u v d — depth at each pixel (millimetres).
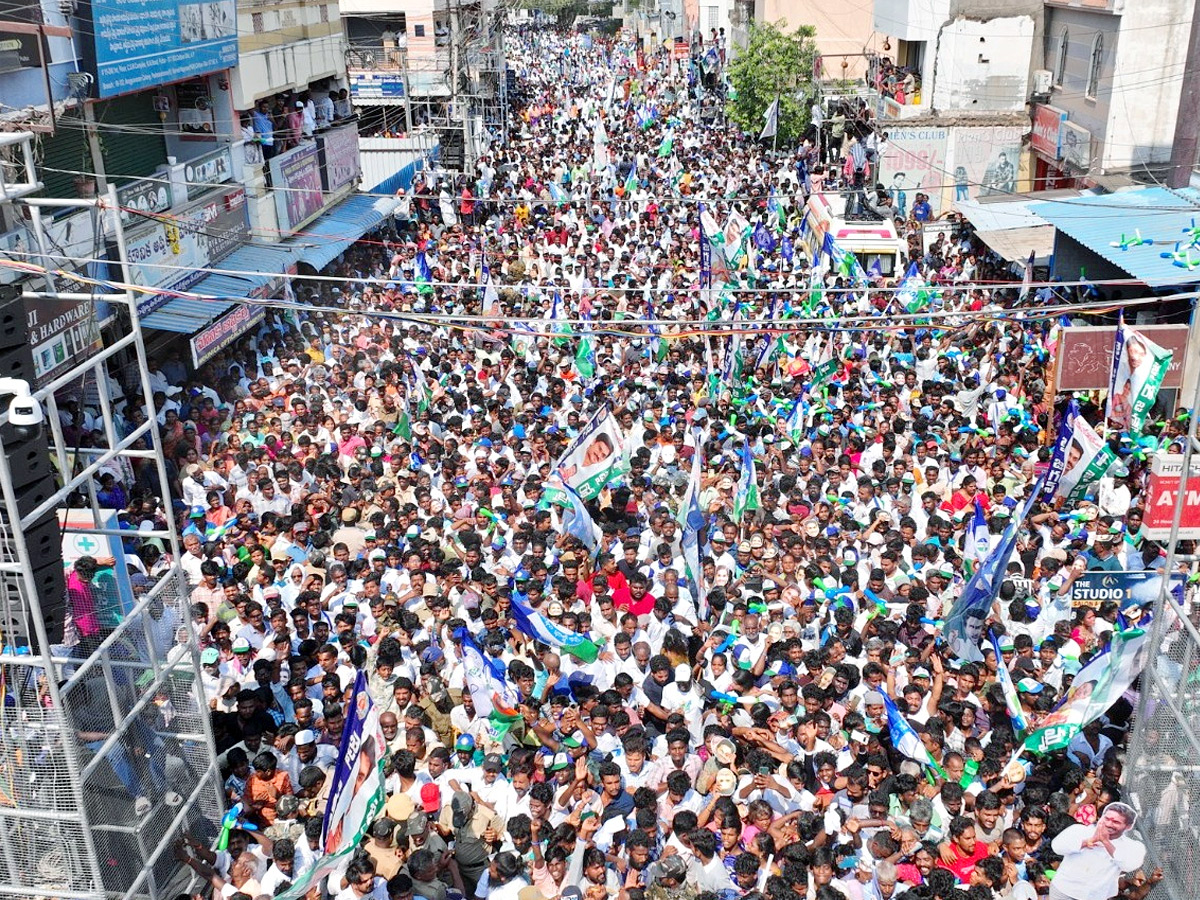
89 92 16391
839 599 11039
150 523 13422
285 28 25156
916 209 31281
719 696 9703
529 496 13445
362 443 15914
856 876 7816
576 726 9062
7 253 11672
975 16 31875
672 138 42344
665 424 15641
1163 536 9367
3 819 7363
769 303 22656
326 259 24000
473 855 8195
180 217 18672
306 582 11867
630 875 7812
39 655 7344
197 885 8297
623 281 24609
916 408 16625
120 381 16641
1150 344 14117
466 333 20672
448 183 33844
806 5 50000
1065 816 8117
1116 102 25547
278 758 9125
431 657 10250
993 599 10289
